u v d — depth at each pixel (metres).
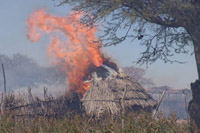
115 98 73.00
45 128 49.62
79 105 71.62
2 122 53.50
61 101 67.69
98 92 76.38
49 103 66.31
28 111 63.50
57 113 65.25
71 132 44.81
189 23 47.41
